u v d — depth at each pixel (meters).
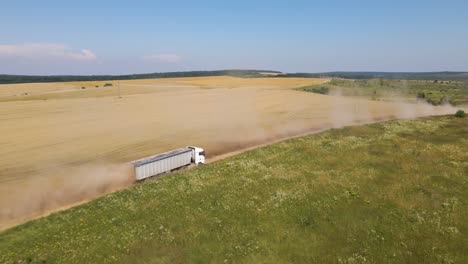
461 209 23.19
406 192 26.47
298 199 25.28
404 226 21.03
